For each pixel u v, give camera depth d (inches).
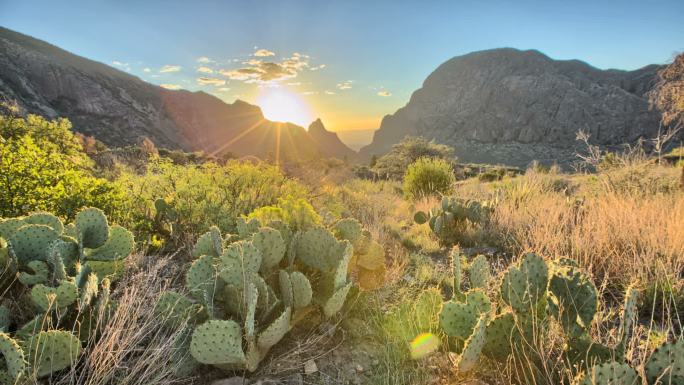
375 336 104.0
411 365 92.3
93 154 414.6
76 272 102.3
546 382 76.4
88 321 90.2
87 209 116.4
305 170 406.0
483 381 83.8
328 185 363.6
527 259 86.3
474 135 7844.5
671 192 252.7
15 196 148.2
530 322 81.9
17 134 284.8
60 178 164.9
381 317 110.5
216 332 80.5
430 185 420.8
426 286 142.9
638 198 220.5
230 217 179.3
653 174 284.8
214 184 220.4
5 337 67.6
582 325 76.0
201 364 90.1
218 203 195.3
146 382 79.5
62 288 86.2
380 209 302.0
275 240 107.6
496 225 223.8
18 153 161.9
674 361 62.4
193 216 180.4
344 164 843.4
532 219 212.1
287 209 145.9
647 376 63.7
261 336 86.7
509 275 85.6
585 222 185.9
